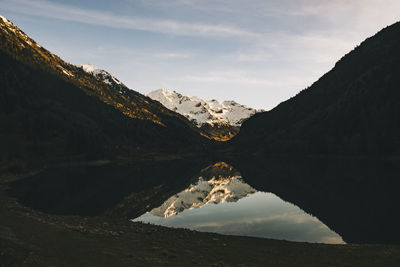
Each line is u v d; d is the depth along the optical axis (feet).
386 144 495.82
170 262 69.56
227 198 227.40
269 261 77.92
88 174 400.67
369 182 257.34
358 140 553.64
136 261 67.15
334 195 209.87
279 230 125.49
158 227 119.55
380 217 144.05
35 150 537.65
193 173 452.35
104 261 63.67
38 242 69.00
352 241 107.65
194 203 208.44
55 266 54.44
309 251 88.74
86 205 190.80
